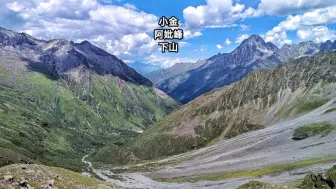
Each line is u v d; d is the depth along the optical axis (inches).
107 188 2591.0
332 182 3801.7
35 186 2146.9
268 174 6589.6
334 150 7559.1
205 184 7480.3
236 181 6899.6
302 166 6382.9
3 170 2357.3
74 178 2652.6
